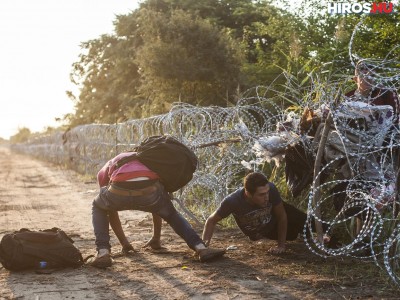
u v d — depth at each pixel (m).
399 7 14.48
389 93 6.36
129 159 6.31
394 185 6.00
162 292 5.33
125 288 5.49
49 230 6.57
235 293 5.22
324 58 12.55
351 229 6.45
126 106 32.00
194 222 9.05
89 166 22.28
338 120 6.10
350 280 5.53
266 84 19.77
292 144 6.82
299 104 8.48
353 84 7.41
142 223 9.45
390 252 6.05
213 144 8.47
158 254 6.94
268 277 5.73
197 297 5.14
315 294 5.14
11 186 19.38
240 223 6.72
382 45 14.91
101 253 6.27
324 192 7.16
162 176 6.27
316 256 6.48
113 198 6.25
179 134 9.42
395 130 6.10
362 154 6.09
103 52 39.72
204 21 25.11
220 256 6.45
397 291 5.18
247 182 6.31
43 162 42.72
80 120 41.06
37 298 5.19
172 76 23.33
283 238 6.70
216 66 23.75
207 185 9.22
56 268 6.27
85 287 5.54
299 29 18.33
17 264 6.11
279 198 6.57
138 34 35.19
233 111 8.96
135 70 35.59
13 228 9.61
